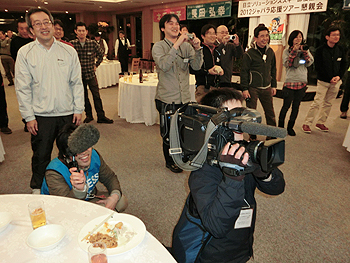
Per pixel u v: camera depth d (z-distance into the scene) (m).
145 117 4.47
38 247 0.92
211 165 1.00
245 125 0.84
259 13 7.50
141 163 3.14
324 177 2.80
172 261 0.90
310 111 4.06
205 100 1.12
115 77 8.19
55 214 1.15
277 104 6.04
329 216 2.17
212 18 9.08
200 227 1.07
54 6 12.41
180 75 2.69
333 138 3.91
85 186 1.37
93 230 1.04
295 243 1.87
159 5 11.16
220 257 1.09
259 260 1.71
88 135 1.32
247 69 3.57
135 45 13.65
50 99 2.20
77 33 4.27
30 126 2.18
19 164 3.09
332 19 6.75
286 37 7.44
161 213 2.21
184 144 1.08
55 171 1.44
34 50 2.12
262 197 2.45
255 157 0.86
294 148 3.54
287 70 3.82
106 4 11.55
